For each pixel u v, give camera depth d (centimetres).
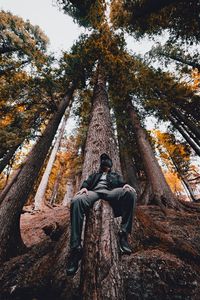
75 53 1030
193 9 789
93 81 1082
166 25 915
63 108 991
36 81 916
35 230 881
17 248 552
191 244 469
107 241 207
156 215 675
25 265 383
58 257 336
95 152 400
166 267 304
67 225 428
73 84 1119
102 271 182
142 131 1114
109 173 301
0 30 1176
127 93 1177
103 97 736
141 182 1401
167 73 1348
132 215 246
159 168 918
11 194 635
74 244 208
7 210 591
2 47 1255
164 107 1180
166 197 795
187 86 1238
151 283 284
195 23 834
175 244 376
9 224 568
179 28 883
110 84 1097
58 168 2509
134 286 282
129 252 222
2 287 339
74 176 2108
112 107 1351
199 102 1162
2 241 530
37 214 1240
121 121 1358
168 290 279
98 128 495
